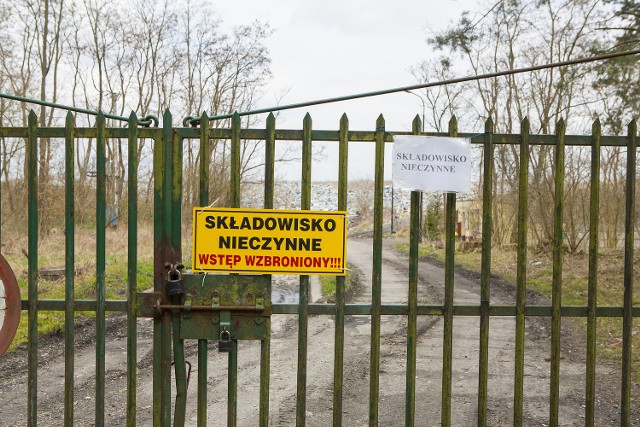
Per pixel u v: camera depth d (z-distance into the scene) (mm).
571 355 8453
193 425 5488
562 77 15242
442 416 4027
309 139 3912
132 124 3912
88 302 3967
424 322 11328
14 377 7148
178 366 4016
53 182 22234
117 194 25484
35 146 3918
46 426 5469
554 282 4031
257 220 3930
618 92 14125
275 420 5559
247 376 7180
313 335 9898
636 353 8141
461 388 6699
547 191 20766
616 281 14453
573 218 20500
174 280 3924
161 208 3971
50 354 8273
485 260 4004
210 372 7387
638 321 10234
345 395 6410
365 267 23641
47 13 33531
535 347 9039
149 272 15141
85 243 19016
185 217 18500
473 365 7863
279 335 9867
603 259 18453
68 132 3910
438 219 37625
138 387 6754
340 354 3955
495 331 10398
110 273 14086
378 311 3979
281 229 3932
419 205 4000
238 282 3977
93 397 6371
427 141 3988
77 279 12586
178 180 3973
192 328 3980
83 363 7832
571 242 20094
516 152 23703
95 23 35000
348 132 3939
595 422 5512
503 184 25297
